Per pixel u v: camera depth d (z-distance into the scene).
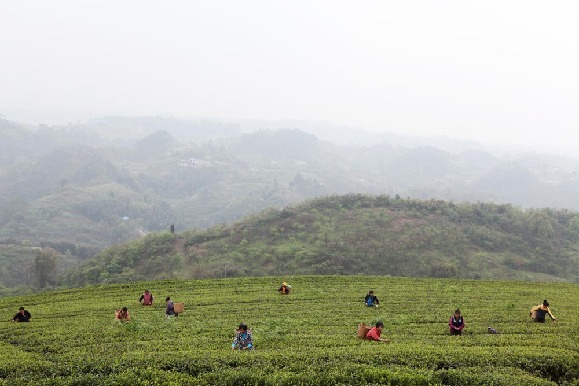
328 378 16.09
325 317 30.88
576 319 29.17
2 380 15.98
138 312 33.62
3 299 41.72
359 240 113.38
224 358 18.06
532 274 102.44
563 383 17.75
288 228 125.56
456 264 102.81
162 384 15.70
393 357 18.72
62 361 18.09
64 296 42.22
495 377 16.50
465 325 27.19
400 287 44.69
